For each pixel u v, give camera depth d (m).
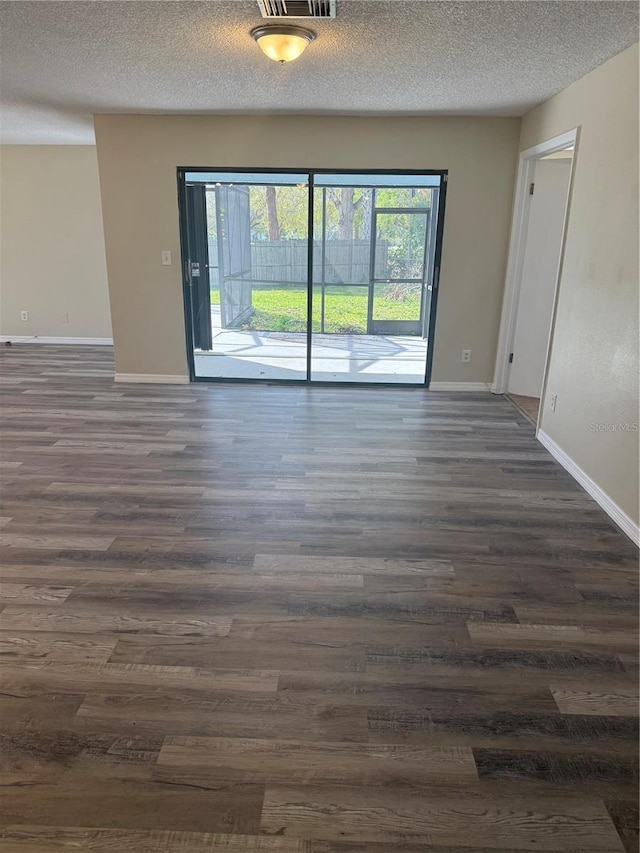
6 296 7.41
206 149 4.98
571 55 3.13
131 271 5.34
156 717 1.80
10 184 7.00
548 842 1.45
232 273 5.45
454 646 2.13
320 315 5.53
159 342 5.54
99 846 1.43
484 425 4.55
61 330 7.48
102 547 2.75
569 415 3.67
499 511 3.15
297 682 1.95
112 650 2.09
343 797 1.56
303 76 3.60
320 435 4.28
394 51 3.08
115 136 4.97
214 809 1.52
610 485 3.11
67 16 2.66
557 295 3.90
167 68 3.46
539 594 2.44
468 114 4.73
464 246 5.13
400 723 1.79
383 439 4.22
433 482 3.51
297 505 3.19
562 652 2.11
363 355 5.64
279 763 1.65
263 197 5.18
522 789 1.59
